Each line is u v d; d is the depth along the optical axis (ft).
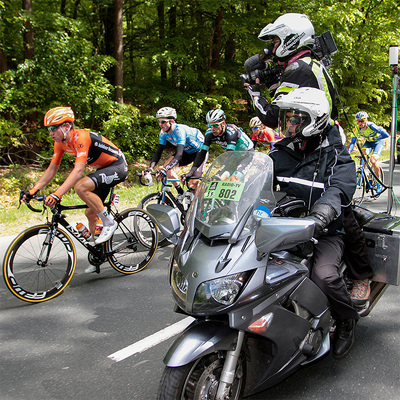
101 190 15.84
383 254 10.27
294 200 9.14
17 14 37.70
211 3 47.44
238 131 19.24
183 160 22.63
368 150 30.09
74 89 39.78
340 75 63.87
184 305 7.47
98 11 55.01
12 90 37.11
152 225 17.34
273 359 8.02
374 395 8.95
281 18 10.91
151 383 9.57
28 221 24.43
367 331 11.78
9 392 9.28
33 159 39.83
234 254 7.51
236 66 58.13
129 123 42.22
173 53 49.49
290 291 8.14
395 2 69.41
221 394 7.29
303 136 8.82
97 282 15.93
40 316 13.14
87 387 9.44
